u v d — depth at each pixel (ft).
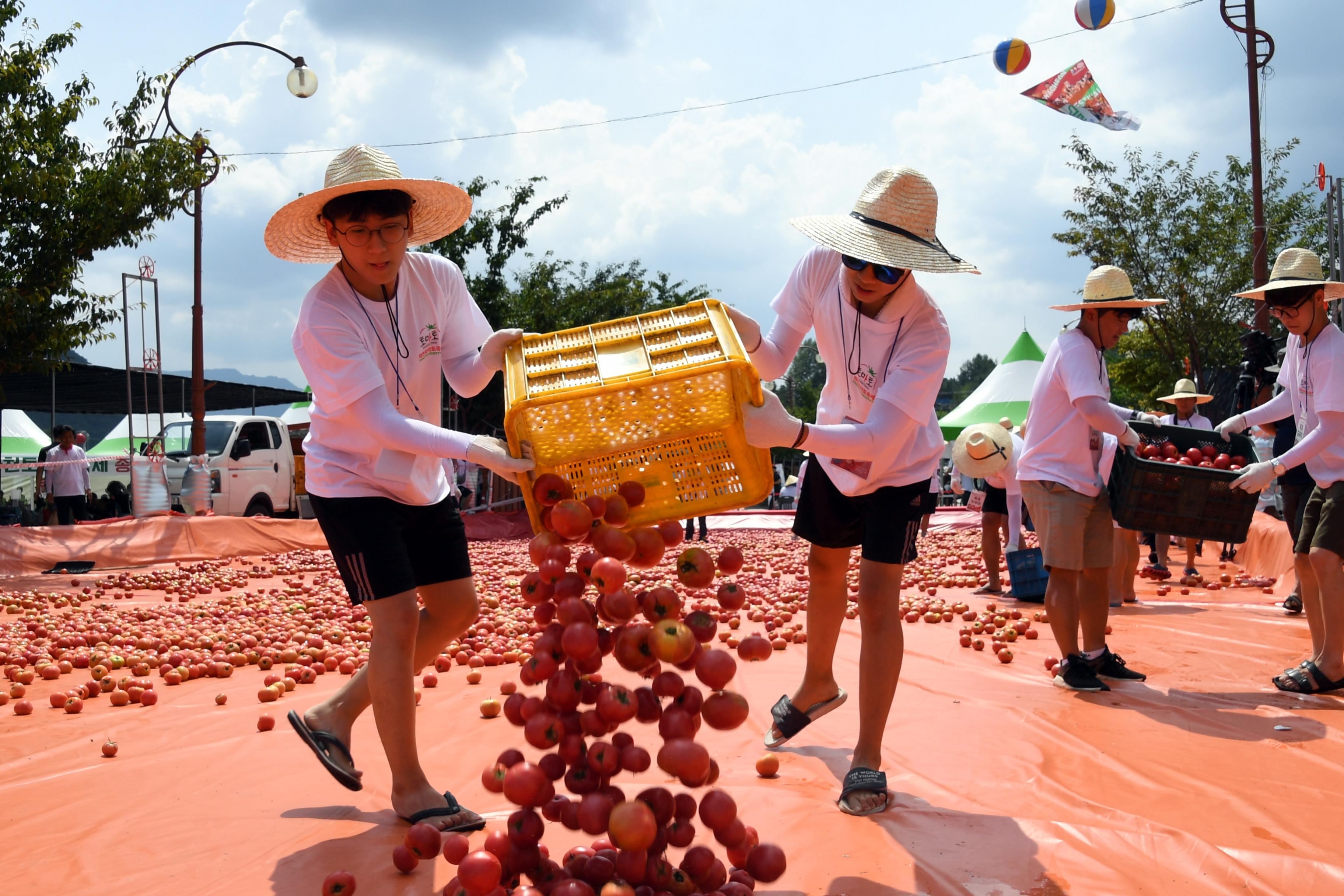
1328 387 16.65
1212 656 20.08
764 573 39.65
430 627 11.92
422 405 11.96
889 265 10.70
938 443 12.39
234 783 12.68
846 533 13.01
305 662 22.29
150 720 16.89
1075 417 17.65
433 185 11.39
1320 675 16.88
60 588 38.37
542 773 7.89
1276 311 17.71
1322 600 16.93
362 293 11.34
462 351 12.46
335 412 10.83
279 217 11.30
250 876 9.53
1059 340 18.06
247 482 63.67
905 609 27.53
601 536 8.62
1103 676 18.13
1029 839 10.03
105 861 10.04
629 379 8.95
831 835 10.21
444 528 11.85
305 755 14.06
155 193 51.65
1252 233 77.00
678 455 9.52
